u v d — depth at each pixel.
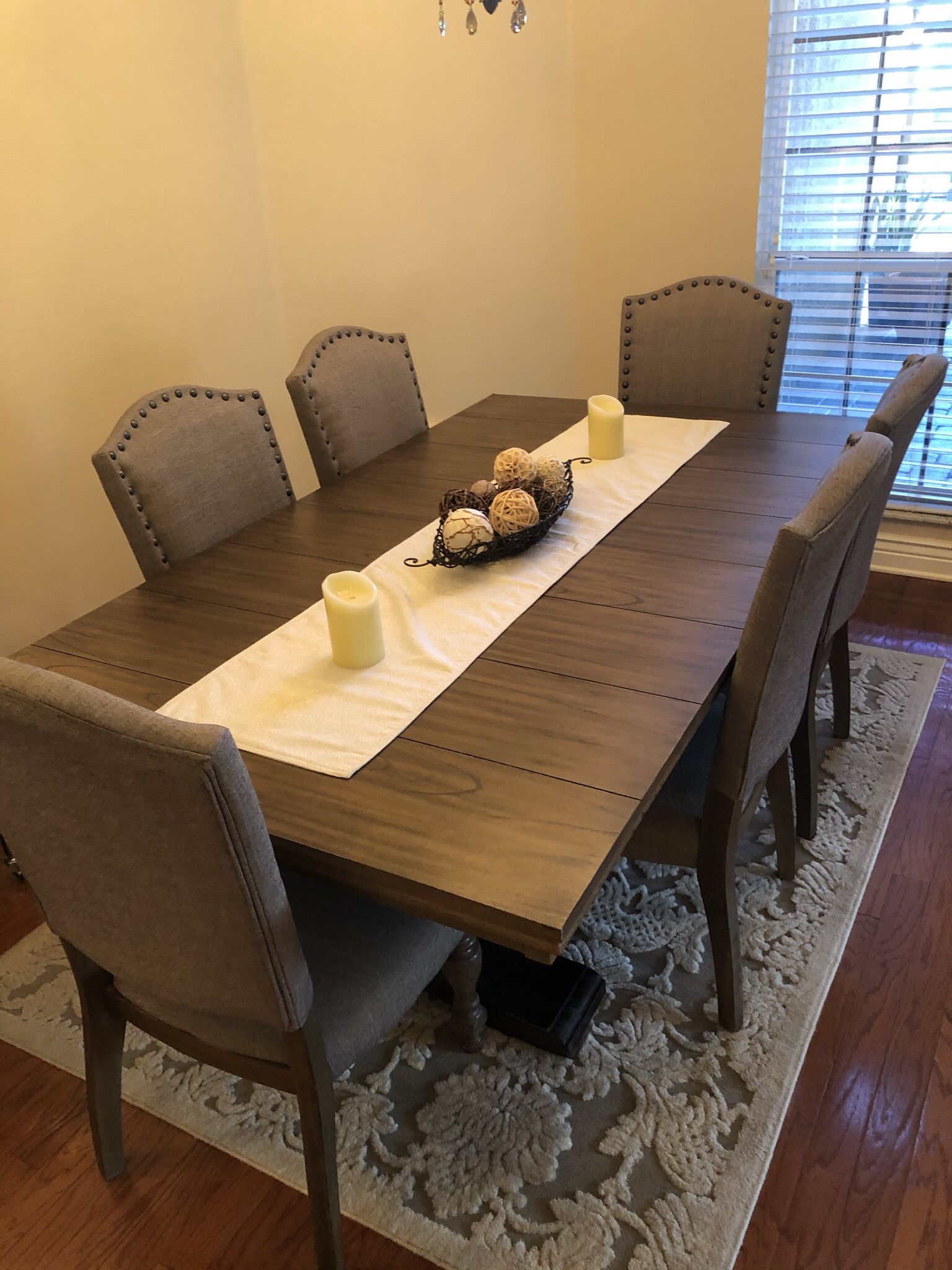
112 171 2.40
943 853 1.90
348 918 1.27
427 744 1.17
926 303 2.69
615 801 1.05
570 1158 1.42
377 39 2.71
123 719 0.83
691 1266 1.26
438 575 1.59
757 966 1.68
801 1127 1.43
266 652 1.41
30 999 1.76
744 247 2.80
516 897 0.93
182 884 0.95
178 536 1.81
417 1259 1.31
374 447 2.26
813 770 1.86
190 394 1.89
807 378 2.97
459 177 2.89
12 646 2.38
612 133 2.83
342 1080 1.56
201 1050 1.20
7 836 1.05
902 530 2.91
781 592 1.17
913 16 2.39
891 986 1.64
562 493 1.68
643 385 2.46
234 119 2.74
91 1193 1.43
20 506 2.33
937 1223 1.29
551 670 1.30
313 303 3.03
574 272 3.08
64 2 2.21
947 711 2.30
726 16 2.54
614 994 1.66
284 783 1.12
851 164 2.61
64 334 2.36
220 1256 1.34
